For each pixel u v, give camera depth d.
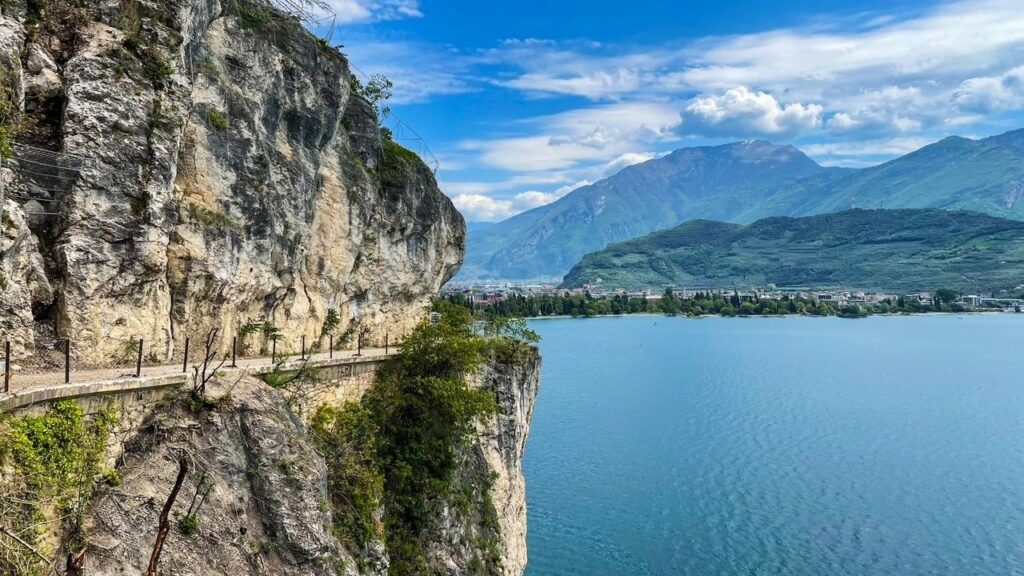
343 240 36.97
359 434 30.75
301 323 34.19
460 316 45.50
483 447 42.38
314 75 33.97
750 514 66.94
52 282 21.62
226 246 28.19
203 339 27.70
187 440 20.64
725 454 86.12
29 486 16.38
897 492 72.19
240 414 22.33
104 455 18.66
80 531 17.52
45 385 17.83
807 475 77.88
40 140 21.89
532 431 97.50
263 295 31.05
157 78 24.02
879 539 60.81
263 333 31.39
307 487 22.84
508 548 42.53
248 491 21.69
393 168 43.00
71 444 17.61
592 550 59.50
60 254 21.59
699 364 161.75
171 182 24.53
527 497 71.69
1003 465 80.81
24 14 22.14
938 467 80.38
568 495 72.31
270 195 30.75
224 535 20.38
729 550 59.31
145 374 21.23
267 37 31.12
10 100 20.58
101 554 17.70
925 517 65.50
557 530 63.62
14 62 20.95
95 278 22.28
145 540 18.61
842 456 84.94
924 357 177.00
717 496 71.75
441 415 36.44
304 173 33.12
